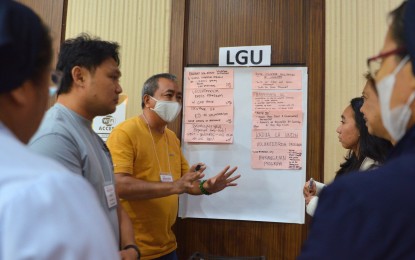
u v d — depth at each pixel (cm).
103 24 199
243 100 181
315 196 147
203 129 183
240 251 176
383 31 169
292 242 171
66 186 45
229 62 183
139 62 193
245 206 177
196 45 188
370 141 126
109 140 155
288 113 175
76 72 109
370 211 46
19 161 45
